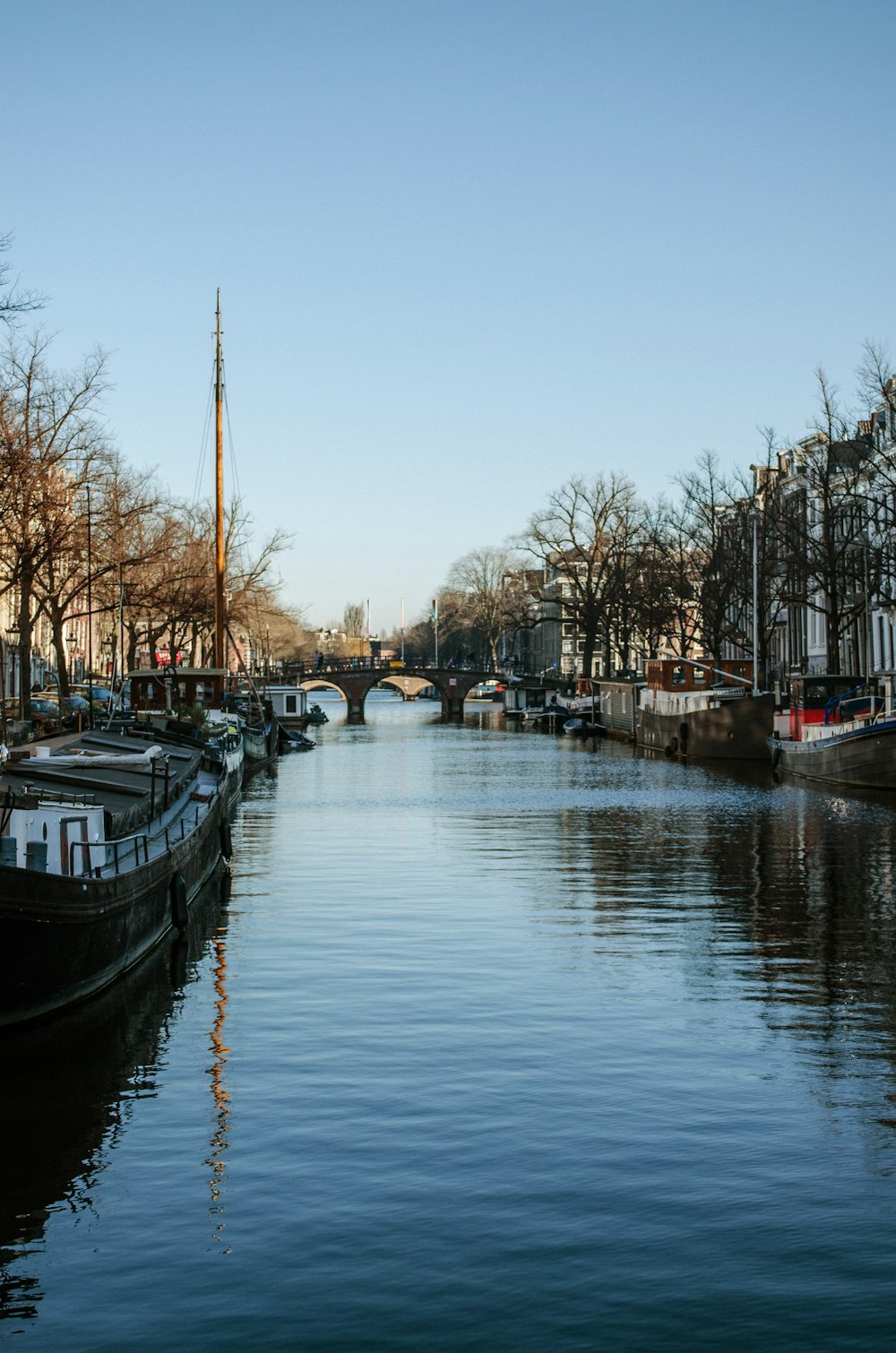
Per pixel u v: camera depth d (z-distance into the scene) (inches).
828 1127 647.8
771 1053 768.3
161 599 3425.2
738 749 3228.3
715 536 3902.6
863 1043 788.0
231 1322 471.5
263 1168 601.0
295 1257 516.7
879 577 2992.1
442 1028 818.8
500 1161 606.2
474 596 7386.8
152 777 1224.2
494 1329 464.4
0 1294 492.7
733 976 954.1
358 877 1414.9
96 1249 524.7
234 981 935.0
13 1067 740.7
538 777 2839.6
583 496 4830.2
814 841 1690.5
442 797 2369.6
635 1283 494.3
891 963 993.5
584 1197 567.2
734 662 3752.5
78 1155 617.3
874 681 2753.4
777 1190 573.9
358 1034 804.6
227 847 1540.4
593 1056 761.0
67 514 2701.8
